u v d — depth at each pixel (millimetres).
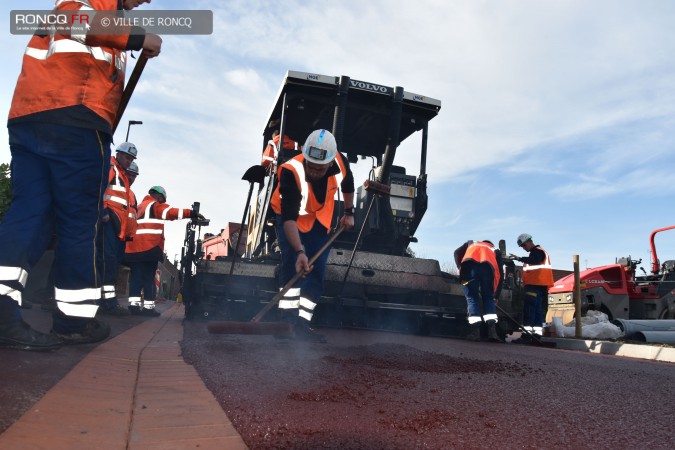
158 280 23172
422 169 7672
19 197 2617
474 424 1881
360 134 8258
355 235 7543
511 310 8211
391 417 1893
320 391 2248
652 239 11711
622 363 4902
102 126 2678
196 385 2252
